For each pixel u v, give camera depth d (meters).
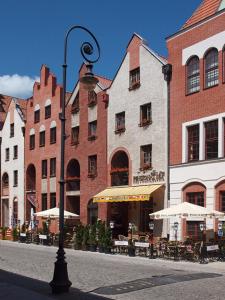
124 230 35.12
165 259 24.12
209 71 27.81
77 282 15.88
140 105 33.03
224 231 23.58
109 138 35.94
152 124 31.84
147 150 32.50
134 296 13.17
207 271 18.95
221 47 26.92
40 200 45.25
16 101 52.47
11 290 14.27
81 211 38.47
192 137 28.67
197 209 24.28
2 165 53.62
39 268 20.09
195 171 27.89
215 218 26.17
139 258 24.78
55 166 43.47
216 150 27.00
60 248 14.09
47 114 45.38
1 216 52.84
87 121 38.69
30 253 28.05
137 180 32.75
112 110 35.88
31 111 48.38
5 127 53.69
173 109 30.08
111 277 16.97
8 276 17.72
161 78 31.31
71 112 40.91
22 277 17.42
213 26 27.56
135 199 31.14
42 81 46.56
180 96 29.59
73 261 23.17
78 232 31.22
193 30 28.98
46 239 35.72
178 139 29.45
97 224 29.59
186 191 28.52
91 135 38.38
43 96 46.25
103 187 36.12
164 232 29.91
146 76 32.69
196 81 28.69
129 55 34.50
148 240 28.09
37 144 46.69
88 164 38.16
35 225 42.88
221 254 22.92
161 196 30.48
